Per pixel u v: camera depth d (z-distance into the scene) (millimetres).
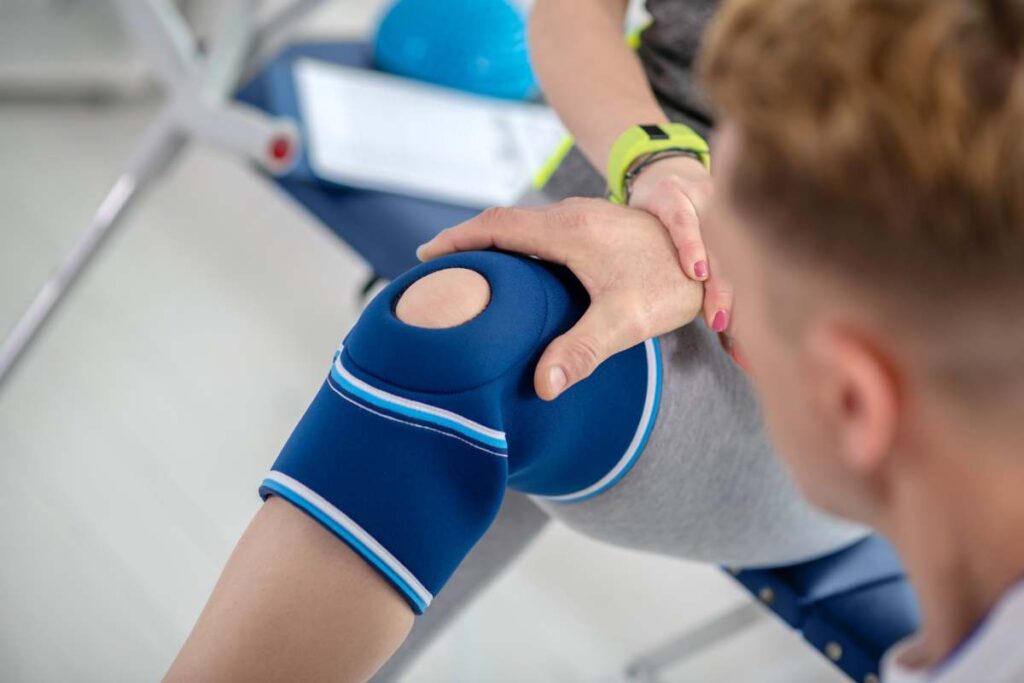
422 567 640
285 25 1634
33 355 1843
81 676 1427
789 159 425
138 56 2439
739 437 840
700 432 820
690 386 812
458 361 668
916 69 391
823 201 422
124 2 1582
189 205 2232
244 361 1921
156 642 1488
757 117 432
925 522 466
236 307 2023
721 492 854
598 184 1084
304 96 1621
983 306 408
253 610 618
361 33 2738
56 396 1786
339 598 624
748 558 943
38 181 2184
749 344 509
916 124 392
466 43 1750
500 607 1680
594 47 1031
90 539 1592
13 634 1452
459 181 1559
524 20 1820
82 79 2420
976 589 466
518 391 706
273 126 1502
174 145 1607
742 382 840
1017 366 415
